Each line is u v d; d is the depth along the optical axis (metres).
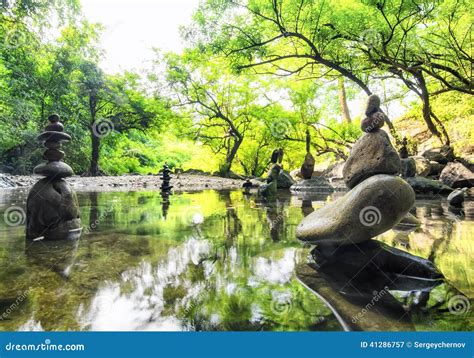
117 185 15.30
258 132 26.88
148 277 2.64
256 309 2.08
